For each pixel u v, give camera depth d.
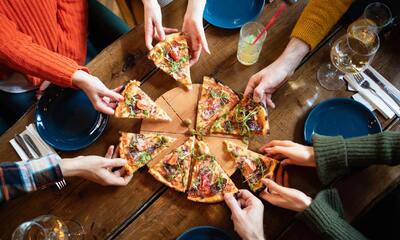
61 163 0.82
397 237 1.03
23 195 0.83
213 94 0.94
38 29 1.02
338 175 0.85
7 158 0.88
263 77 0.90
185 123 0.93
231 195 0.84
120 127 0.92
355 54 0.86
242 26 0.94
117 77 0.95
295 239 0.82
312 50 0.96
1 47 0.90
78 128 0.91
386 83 0.92
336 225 0.77
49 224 0.79
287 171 0.87
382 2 0.94
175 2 1.00
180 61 0.95
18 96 1.09
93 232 0.84
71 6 1.06
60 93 0.93
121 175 0.88
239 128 0.92
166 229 0.84
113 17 1.18
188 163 0.89
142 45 0.96
